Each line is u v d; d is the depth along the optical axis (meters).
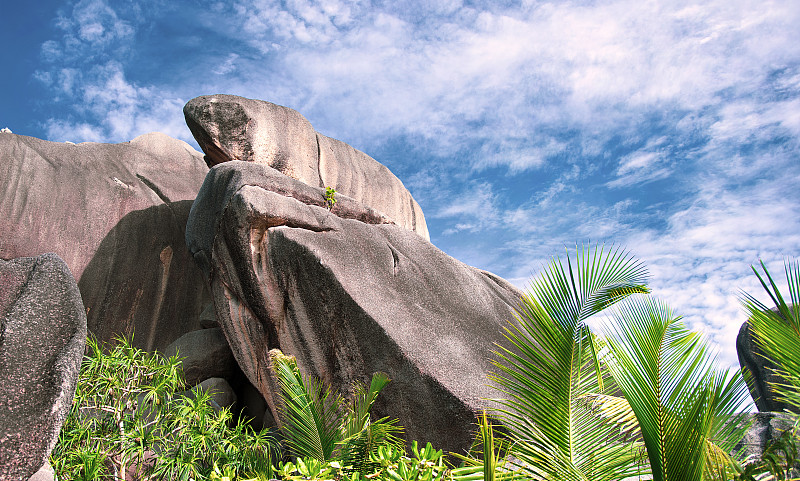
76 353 4.15
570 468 3.49
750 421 3.97
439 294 9.08
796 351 3.45
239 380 10.55
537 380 3.70
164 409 7.20
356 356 8.14
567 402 3.61
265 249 8.77
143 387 7.25
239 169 9.50
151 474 6.68
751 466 3.46
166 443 6.90
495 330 8.90
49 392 3.90
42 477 4.11
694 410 3.28
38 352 4.01
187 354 10.12
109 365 7.14
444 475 3.94
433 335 8.30
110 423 6.93
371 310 8.23
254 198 8.84
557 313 3.73
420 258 9.59
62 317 4.24
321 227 9.17
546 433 3.59
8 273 4.30
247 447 7.11
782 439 3.57
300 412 5.74
